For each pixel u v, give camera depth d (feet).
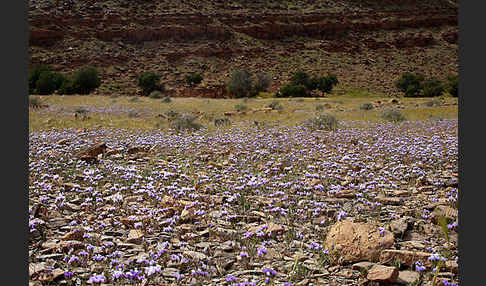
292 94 250.37
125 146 46.50
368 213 23.25
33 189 27.22
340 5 342.85
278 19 321.52
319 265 16.89
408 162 37.04
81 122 77.51
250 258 17.51
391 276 15.14
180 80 266.98
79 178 30.53
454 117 87.86
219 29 304.91
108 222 21.49
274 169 32.68
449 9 345.51
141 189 26.61
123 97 193.98
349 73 289.12
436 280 15.17
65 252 17.79
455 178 30.01
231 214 22.76
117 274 14.90
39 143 45.44
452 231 20.02
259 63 291.17
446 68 296.71
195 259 17.07
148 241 19.01
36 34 283.59
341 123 73.20
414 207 24.35
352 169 34.32
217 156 40.88
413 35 324.39
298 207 23.97
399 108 121.70
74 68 274.16
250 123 77.46
